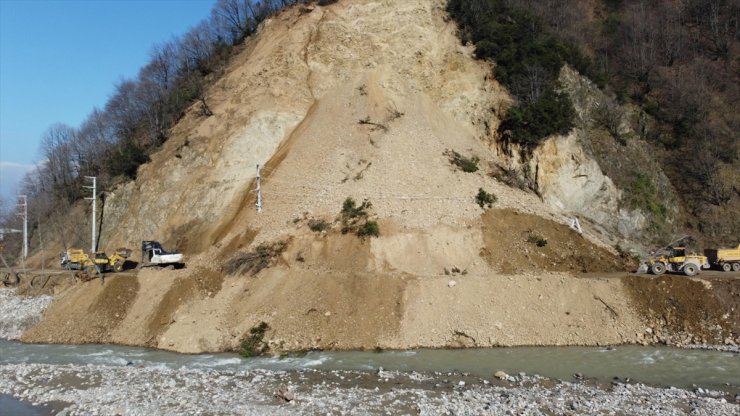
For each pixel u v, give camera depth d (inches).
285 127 1926.7
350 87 1951.3
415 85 1950.1
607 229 1706.4
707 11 2479.1
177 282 1393.9
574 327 1178.0
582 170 1740.9
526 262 1421.0
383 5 2103.8
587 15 2748.5
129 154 2089.1
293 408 803.4
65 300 1434.5
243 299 1312.7
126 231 1909.4
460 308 1224.2
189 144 1969.7
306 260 1413.6
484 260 1412.4
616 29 2544.3
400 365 1038.4
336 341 1175.0
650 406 785.6
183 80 2524.6
